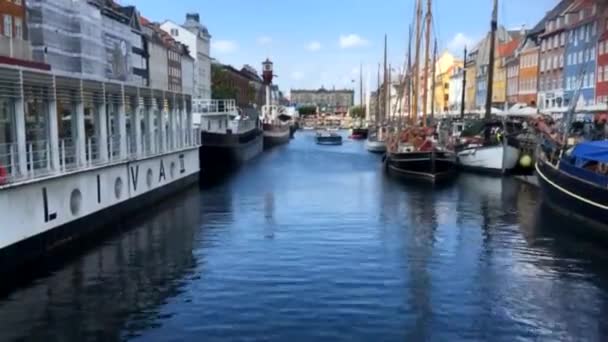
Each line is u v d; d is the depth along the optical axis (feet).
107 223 76.95
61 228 63.57
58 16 168.25
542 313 46.06
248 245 67.10
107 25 205.05
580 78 159.33
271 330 42.09
